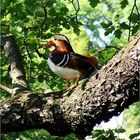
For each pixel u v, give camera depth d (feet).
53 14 42.78
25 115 25.05
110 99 23.56
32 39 43.86
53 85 46.55
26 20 42.70
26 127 25.31
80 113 24.21
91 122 24.32
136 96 23.36
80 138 25.27
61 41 29.27
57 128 25.09
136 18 39.93
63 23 43.19
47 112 24.82
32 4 41.65
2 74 44.62
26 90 28.22
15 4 42.88
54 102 24.99
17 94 26.09
